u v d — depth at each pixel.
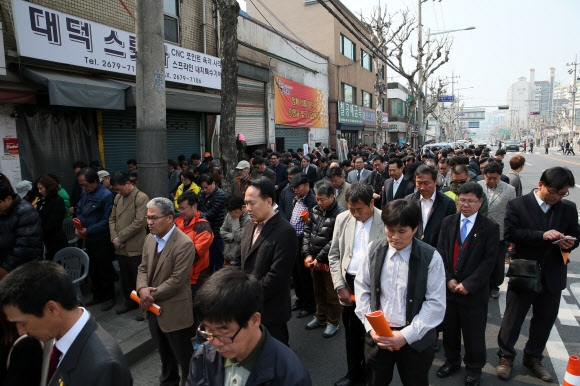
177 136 9.67
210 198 5.48
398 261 2.43
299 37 20.08
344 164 8.16
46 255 4.84
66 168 6.82
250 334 1.43
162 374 3.27
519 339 4.11
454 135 69.12
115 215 4.69
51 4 6.31
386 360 2.48
